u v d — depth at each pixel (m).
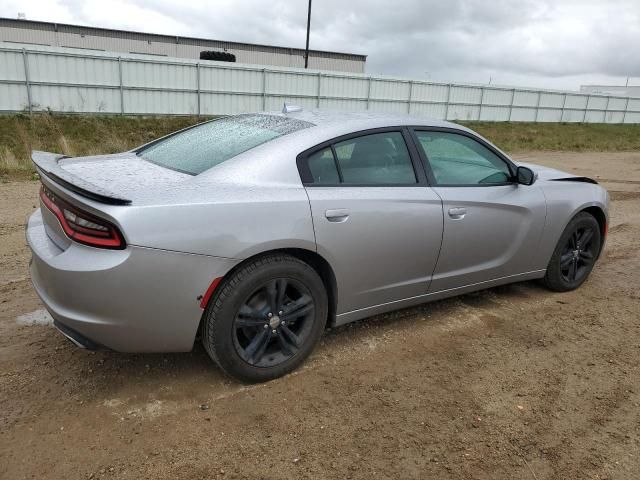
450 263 3.70
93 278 2.49
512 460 2.52
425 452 2.54
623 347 3.69
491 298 4.47
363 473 2.38
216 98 27.39
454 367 3.33
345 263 3.15
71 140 19.47
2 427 2.59
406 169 3.49
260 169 2.95
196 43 49.59
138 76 25.27
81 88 24.11
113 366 3.16
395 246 3.34
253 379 3.00
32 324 3.66
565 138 29.67
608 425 2.81
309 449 2.53
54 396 2.86
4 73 22.33
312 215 2.96
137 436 2.57
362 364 3.31
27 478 2.28
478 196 3.76
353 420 2.76
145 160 3.44
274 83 28.73
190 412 2.77
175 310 2.67
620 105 44.72
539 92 39.50
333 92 30.62
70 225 2.60
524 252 4.15
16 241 5.62
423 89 33.78
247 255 2.76
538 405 2.96
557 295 4.61
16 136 19.20
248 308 2.89
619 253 5.97
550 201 4.23
